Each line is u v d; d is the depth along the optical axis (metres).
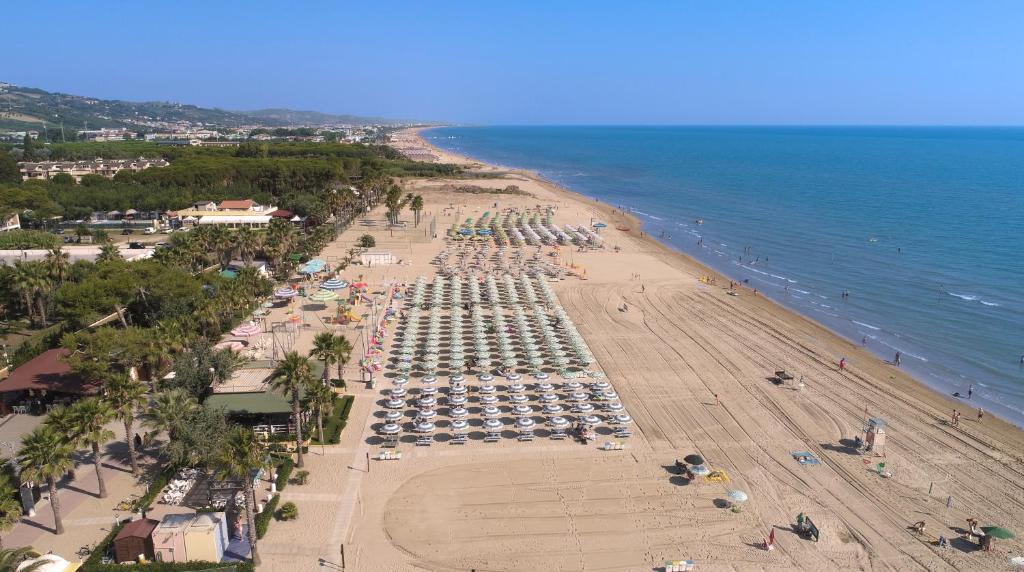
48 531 39.12
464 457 49.91
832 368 69.94
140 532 36.81
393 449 50.53
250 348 69.06
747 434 54.62
